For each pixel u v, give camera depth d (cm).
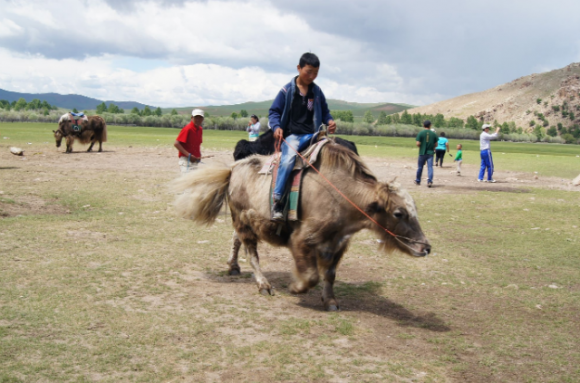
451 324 505
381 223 499
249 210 570
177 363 387
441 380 383
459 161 2067
